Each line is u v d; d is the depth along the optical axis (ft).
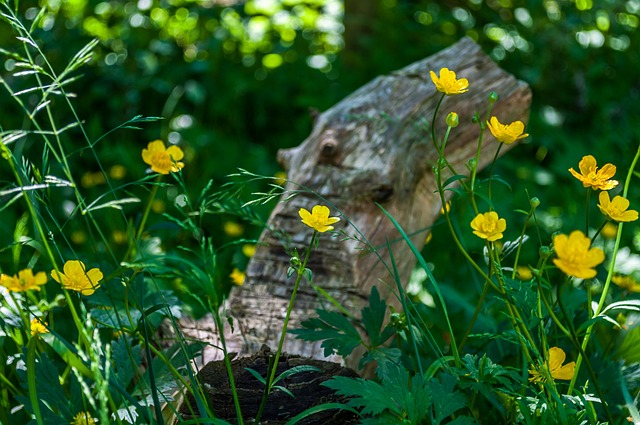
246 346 7.18
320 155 8.84
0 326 6.04
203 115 17.49
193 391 5.11
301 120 16.88
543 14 18.60
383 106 9.35
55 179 4.86
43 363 5.67
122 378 6.04
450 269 11.87
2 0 5.17
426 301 10.96
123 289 6.88
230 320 5.54
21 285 5.11
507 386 5.32
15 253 6.05
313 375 5.76
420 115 9.28
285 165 9.37
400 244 8.38
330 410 5.49
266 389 5.13
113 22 18.95
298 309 7.57
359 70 18.43
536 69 18.30
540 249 4.82
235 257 11.00
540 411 5.30
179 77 17.38
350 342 6.15
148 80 17.21
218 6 19.16
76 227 12.31
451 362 5.99
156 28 18.80
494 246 5.62
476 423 5.34
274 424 5.42
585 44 19.45
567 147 15.83
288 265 7.91
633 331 7.30
